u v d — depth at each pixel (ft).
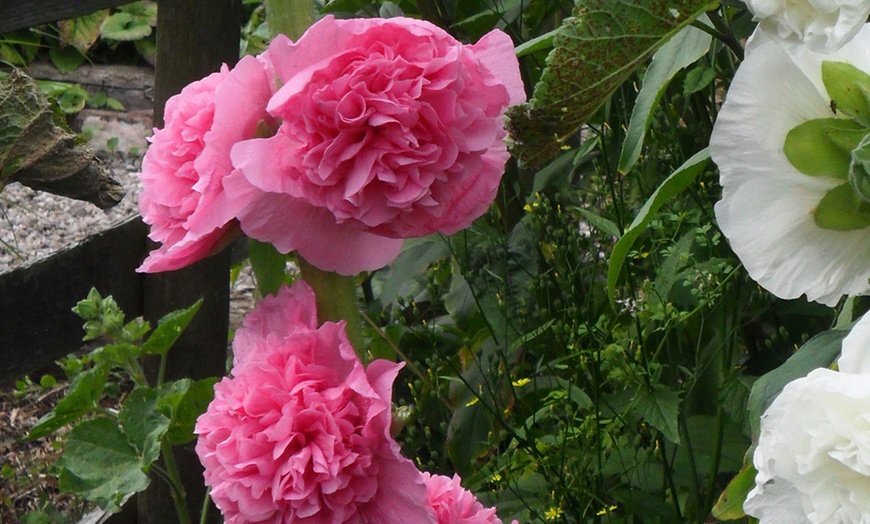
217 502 2.62
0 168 3.31
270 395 2.59
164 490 5.90
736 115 2.45
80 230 10.54
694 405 4.61
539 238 4.89
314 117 2.48
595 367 4.27
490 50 2.66
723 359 4.38
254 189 2.53
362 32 2.51
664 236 4.18
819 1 2.26
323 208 2.57
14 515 7.09
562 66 2.80
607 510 4.25
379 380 2.59
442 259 5.92
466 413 5.21
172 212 2.61
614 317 4.71
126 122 13.84
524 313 4.89
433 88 2.51
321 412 2.57
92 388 4.49
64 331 5.47
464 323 5.37
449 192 2.56
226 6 5.37
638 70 4.83
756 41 2.42
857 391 2.27
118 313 4.44
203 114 2.60
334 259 2.59
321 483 2.56
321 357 2.62
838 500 2.28
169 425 4.41
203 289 5.80
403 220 2.56
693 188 4.32
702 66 4.34
